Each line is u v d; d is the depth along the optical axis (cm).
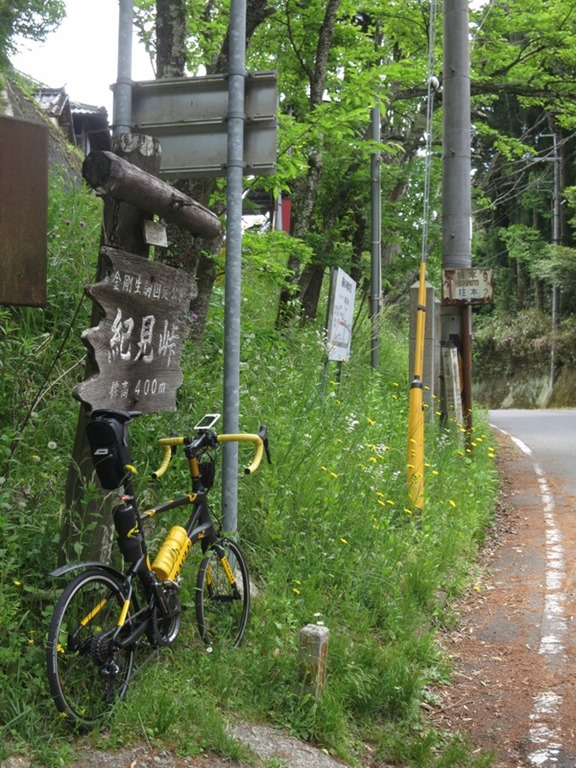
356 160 1556
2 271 396
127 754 377
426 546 715
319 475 698
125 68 551
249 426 702
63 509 478
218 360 789
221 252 951
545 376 4203
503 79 1952
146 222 455
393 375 1557
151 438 606
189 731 402
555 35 1852
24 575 451
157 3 777
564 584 724
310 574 588
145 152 455
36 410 582
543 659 578
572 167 4022
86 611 399
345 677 491
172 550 445
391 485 786
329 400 870
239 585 532
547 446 1515
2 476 491
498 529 913
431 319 1109
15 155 399
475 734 487
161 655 455
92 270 728
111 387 424
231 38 544
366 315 1504
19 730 365
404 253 1958
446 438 1070
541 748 468
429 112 1011
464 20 1225
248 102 554
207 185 776
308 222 1328
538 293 4466
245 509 621
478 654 591
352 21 1742
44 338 641
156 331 463
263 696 456
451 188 1236
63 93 1873
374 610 591
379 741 465
